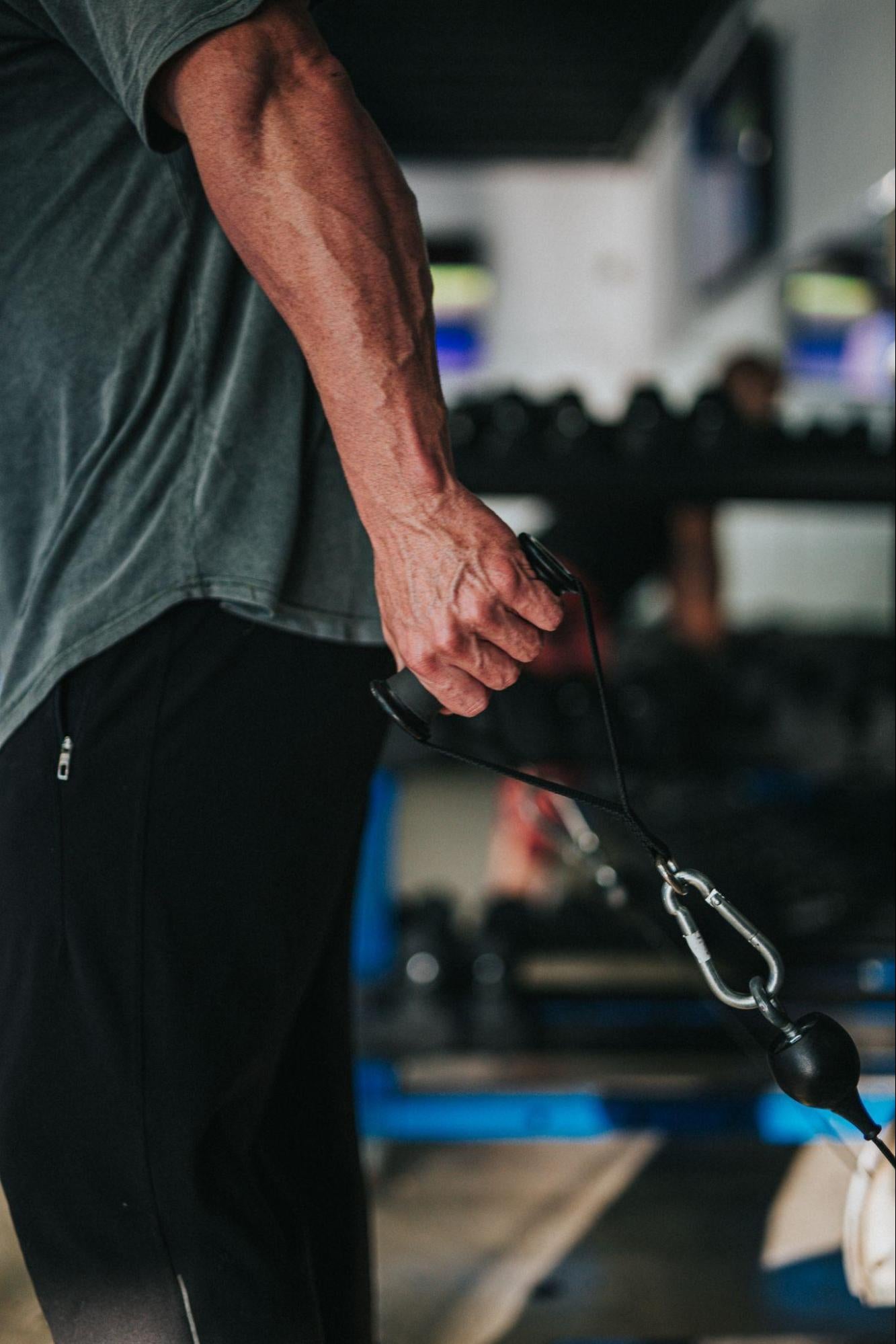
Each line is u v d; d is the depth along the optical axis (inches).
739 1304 60.0
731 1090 74.5
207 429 36.3
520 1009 81.2
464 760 32.4
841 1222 68.9
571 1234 68.0
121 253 36.3
